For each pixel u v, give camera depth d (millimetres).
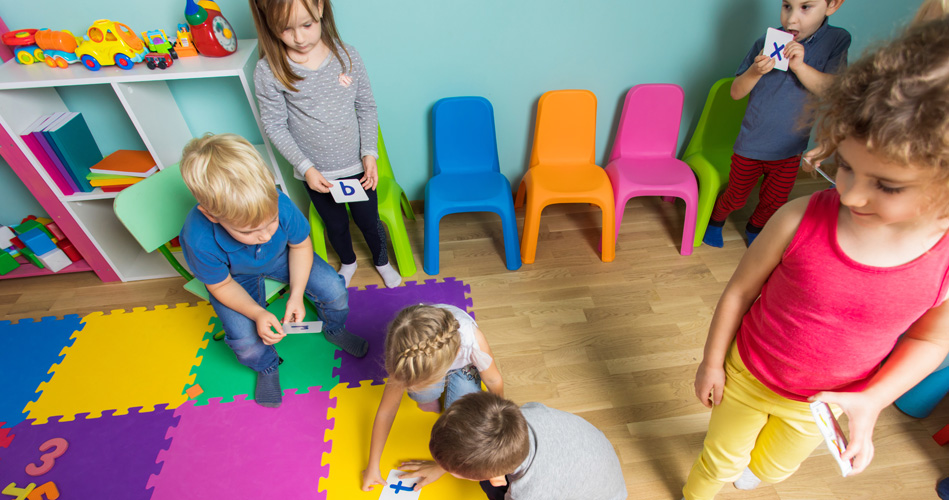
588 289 1983
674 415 1532
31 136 1655
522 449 901
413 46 1953
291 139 1627
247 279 1516
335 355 1729
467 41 1969
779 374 899
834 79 629
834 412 909
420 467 1381
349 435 1496
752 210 2400
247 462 1440
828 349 822
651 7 1978
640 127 2176
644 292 1967
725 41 2104
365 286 2018
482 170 2193
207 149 1139
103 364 1722
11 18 1663
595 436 1075
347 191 1670
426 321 1014
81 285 2061
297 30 1375
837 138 606
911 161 520
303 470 1417
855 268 729
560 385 1618
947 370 1364
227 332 1464
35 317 1904
